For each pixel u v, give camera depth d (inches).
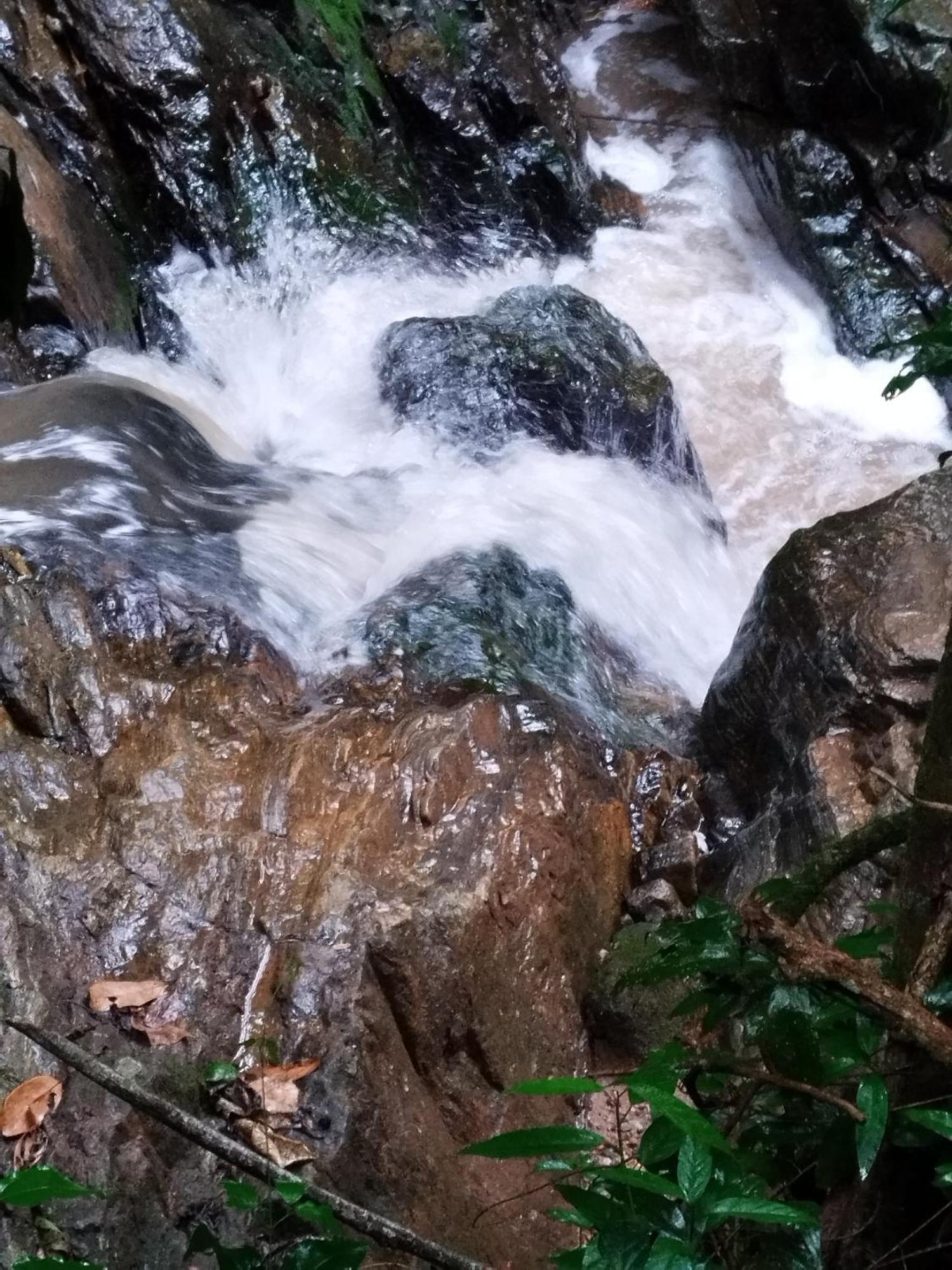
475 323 323.6
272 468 267.4
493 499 276.1
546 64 445.4
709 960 89.8
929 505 197.3
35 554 186.2
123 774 161.8
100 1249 113.4
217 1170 122.6
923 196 400.8
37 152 321.1
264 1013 141.0
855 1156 94.3
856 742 179.6
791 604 195.2
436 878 161.8
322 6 402.6
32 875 144.2
